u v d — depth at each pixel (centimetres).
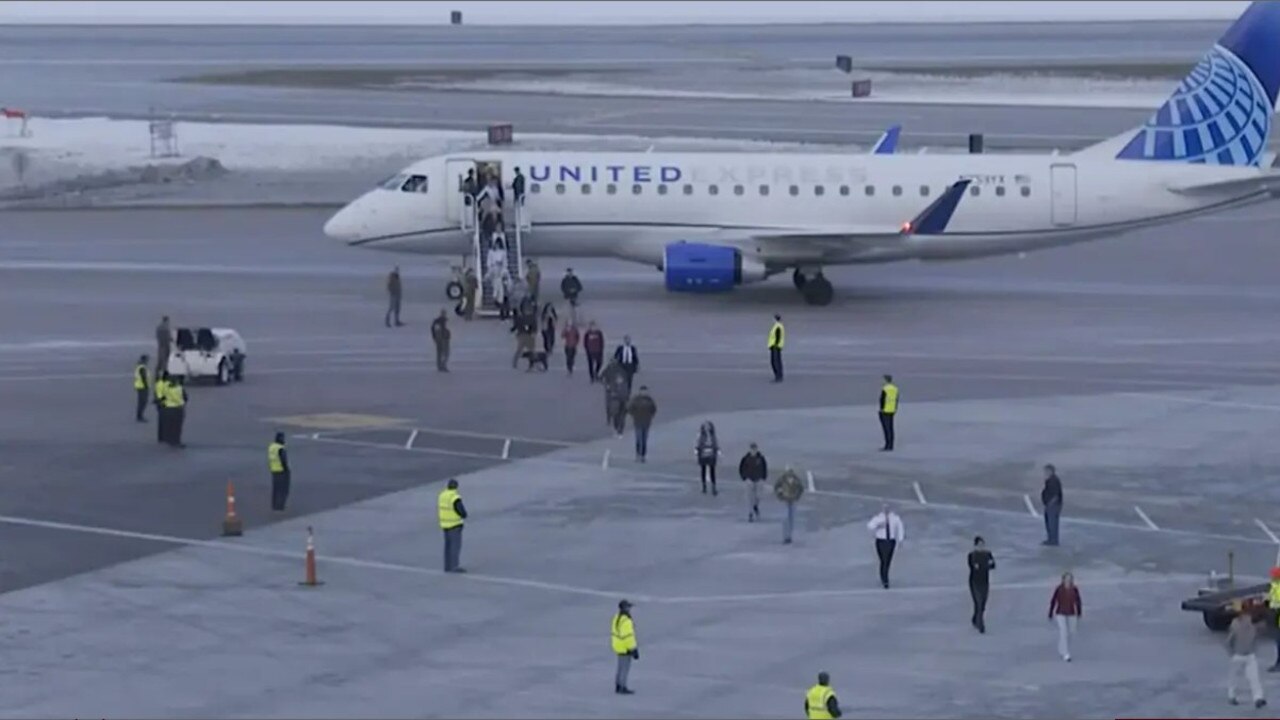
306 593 18812
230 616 18050
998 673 16412
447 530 19475
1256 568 19725
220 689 15950
